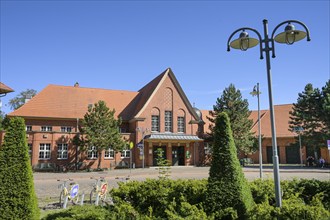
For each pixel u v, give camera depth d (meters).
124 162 40.69
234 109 41.72
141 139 41.78
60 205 12.61
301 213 6.09
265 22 8.12
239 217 7.05
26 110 41.16
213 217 6.60
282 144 47.56
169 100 44.69
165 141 41.31
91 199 13.60
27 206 6.43
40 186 20.66
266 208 6.50
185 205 6.74
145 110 42.78
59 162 37.66
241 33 8.34
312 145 39.78
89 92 48.38
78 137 37.12
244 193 7.32
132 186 8.98
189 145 43.59
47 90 45.09
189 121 45.16
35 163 36.25
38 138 36.91
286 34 8.00
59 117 42.00
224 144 7.68
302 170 33.03
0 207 6.24
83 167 38.69
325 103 37.34
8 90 20.28
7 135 6.72
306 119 39.59
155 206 8.30
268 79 7.92
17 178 6.48
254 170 33.44
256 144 46.94
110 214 7.05
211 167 7.68
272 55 7.99
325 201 8.56
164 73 45.47
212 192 7.33
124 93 51.31
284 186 9.04
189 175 28.80
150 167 40.66
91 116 36.06
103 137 35.81
